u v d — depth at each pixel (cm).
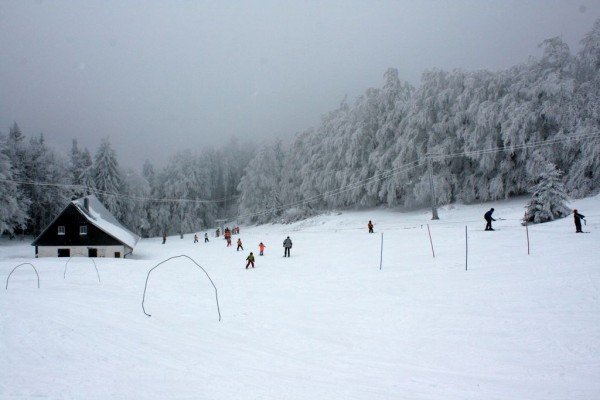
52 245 4103
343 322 1265
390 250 2592
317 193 6612
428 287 1573
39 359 849
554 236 2152
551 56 4203
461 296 1402
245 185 7556
